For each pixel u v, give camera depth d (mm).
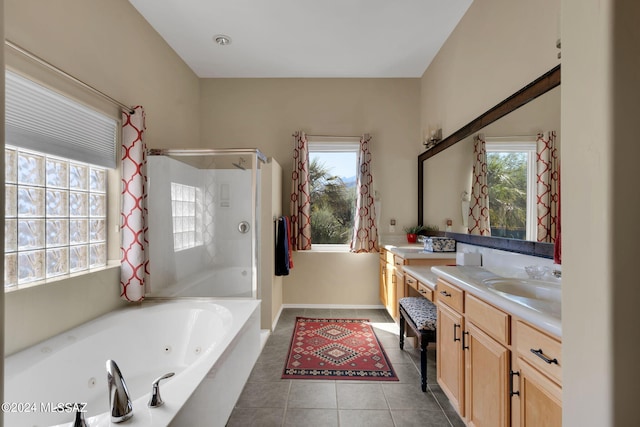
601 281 585
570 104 666
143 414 1082
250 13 2617
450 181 2865
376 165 3803
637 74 569
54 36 1722
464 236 2594
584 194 627
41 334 1638
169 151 2600
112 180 2227
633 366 570
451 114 2938
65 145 1795
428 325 2020
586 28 619
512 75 2033
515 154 1910
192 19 2676
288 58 3361
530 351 1063
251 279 2645
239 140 3809
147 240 2408
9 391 1342
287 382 2119
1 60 422
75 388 1645
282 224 3180
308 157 3734
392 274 3109
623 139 568
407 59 3402
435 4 2547
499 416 1231
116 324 1967
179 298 2568
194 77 3674
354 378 2170
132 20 2461
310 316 3479
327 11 2605
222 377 1584
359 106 3807
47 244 1740
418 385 2090
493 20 2242
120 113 2246
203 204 2658
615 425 568
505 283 1523
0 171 424
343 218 3881
